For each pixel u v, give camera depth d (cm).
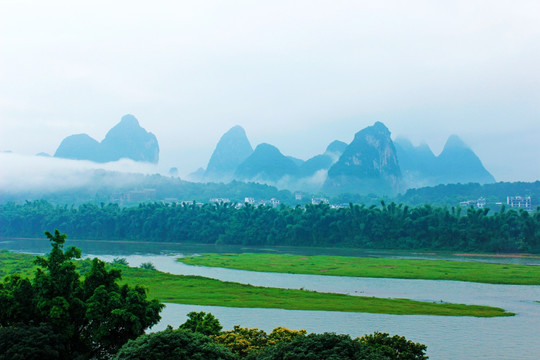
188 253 15725
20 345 3109
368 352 2889
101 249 17325
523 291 8162
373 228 18412
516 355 4525
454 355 4500
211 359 2919
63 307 3466
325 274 10162
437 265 11425
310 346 2892
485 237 16162
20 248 17038
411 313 6166
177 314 5884
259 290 7506
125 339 3534
